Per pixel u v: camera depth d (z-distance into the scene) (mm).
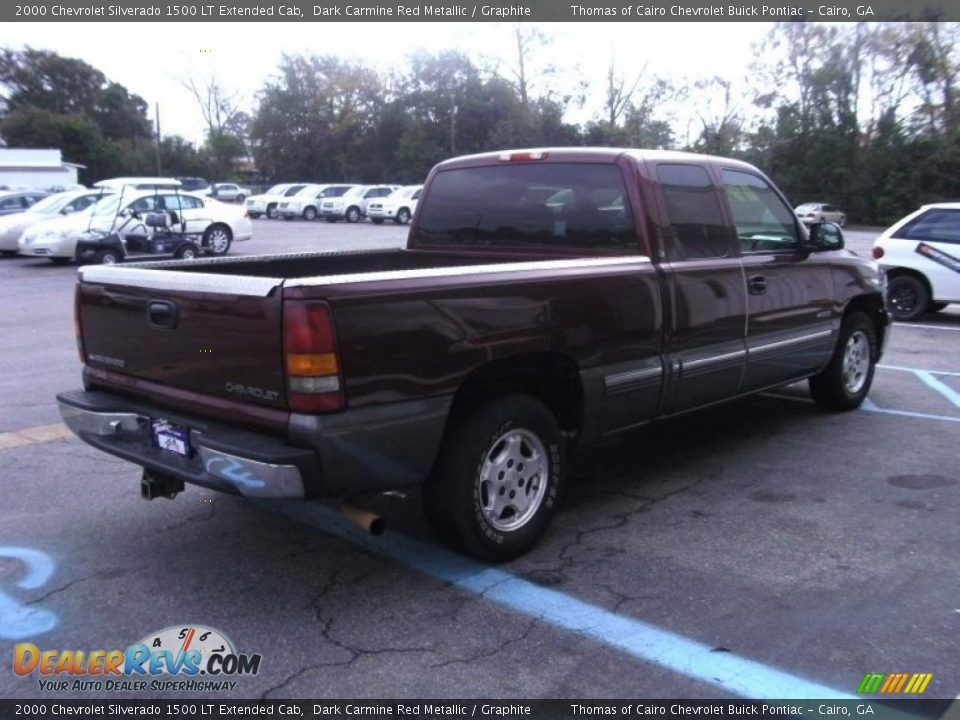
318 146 67188
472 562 4168
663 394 4867
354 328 3391
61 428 6586
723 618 3600
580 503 4992
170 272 4066
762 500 5008
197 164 69062
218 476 3514
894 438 6289
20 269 18875
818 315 6238
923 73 49438
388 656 3324
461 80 59531
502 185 5457
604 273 4410
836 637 3443
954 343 10484
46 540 4441
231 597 3809
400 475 3639
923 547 4312
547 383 4441
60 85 74812
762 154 54688
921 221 11961
